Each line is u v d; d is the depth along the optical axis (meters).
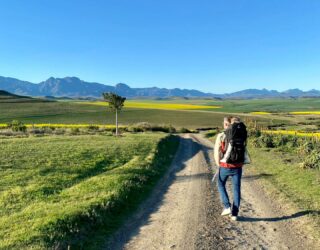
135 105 176.75
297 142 30.66
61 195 13.05
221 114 126.56
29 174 17.00
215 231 9.25
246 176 17.39
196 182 16.31
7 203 12.04
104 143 32.06
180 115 118.50
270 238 8.76
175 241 8.59
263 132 38.06
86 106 135.38
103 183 14.75
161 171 19.81
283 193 13.25
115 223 10.23
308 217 10.20
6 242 8.08
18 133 49.56
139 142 33.62
